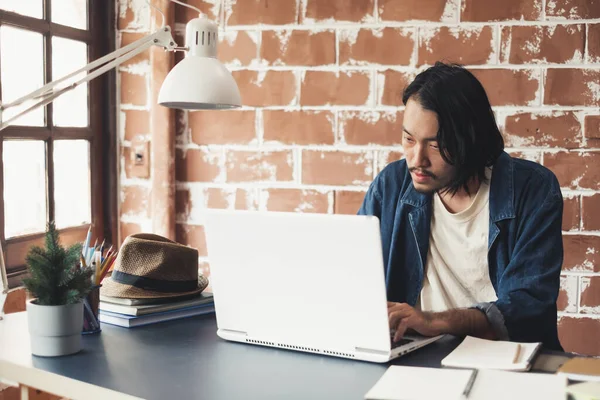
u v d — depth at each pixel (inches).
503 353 48.6
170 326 58.9
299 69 90.0
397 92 86.8
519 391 40.6
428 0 85.1
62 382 45.5
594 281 82.7
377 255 46.9
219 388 43.6
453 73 59.4
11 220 79.6
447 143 57.9
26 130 80.5
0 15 75.1
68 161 89.6
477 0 83.8
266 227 50.7
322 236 48.6
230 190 93.7
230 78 62.6
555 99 82.6
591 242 82.5
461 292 65.2
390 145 87.7
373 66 87.4
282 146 91.4
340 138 89.3
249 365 48.3
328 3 88.3
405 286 67.4
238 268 52.8
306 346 51.4
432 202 65.9
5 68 77.2
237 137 92.9
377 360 48.5
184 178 95.3
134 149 95.8
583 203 82.5
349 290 48.6
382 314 47.9
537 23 82.4
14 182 79.7
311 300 50.3
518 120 83.8
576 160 82.5
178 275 62.0
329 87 89.1
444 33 85.0
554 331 57.9
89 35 91.9
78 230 91.1
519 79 83.4
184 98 60.1
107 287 61.7
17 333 56.4
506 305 55.5
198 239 95.3
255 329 53.3
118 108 96.1
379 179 70.6
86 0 91.7
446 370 45.1
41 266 49.7
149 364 48.3
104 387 43.6
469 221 63.7
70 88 59.0
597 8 80.7
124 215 97.4
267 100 91.4
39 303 49.9
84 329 55.7
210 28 62.6
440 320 52.9
